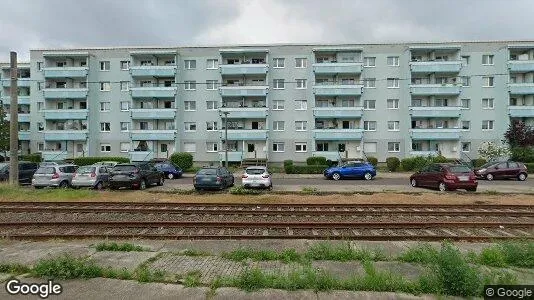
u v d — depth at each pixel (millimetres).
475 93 41719
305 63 43188
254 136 41906
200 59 43906
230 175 21625
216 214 12484
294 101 43031
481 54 41781
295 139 42750
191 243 8609
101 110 44500
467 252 7586
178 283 5430
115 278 5617
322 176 30797
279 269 6273
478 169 27734
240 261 6797
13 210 12742
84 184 19703
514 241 8242
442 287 5098
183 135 43656
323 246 7461
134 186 19641
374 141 42500
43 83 45656
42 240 8969
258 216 12219
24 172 23344
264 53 43344
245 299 4855
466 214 12305
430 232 10062
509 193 17891
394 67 42594
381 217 12062
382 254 7188
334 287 5258
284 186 22172
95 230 10141
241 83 43656
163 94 43062
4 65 51281
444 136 40688
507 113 40688
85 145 44062
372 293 5070
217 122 43531
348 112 41594
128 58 44312
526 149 37094
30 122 46469
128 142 44188
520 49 41656
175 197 16609
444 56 42875
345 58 43062
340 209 13281
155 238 9164
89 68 44219
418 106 41719
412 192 18375
